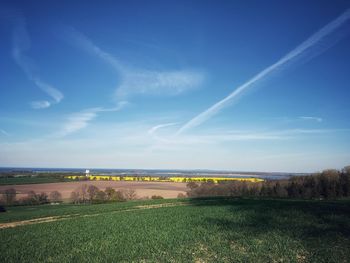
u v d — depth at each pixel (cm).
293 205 4528
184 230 2936
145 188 11469
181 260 1989
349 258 1917
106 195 8588
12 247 2431
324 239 2383
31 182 13575
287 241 2350
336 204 4597
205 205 5059
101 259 2066
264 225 3022
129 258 2075
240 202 5341
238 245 2319
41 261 2056
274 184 7881
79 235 2858
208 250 2200
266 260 1930
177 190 10800
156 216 3903
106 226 3297
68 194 9725
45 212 4822
